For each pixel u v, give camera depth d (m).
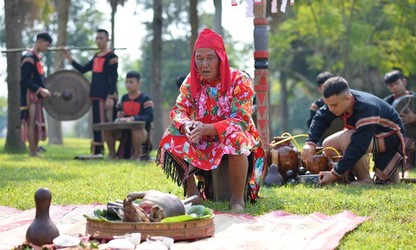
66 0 27.05
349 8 34.88
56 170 11.40
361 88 42.00
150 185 9.05
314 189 8.64
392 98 12.91
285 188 8.78
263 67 9.31
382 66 36.25
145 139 14.45
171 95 52.88
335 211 6.98
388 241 5.61
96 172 11.02
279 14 27.88
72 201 7.63
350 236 5.79
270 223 6.29
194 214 5.75
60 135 30.62
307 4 33.41
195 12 21.52
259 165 7.57
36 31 44.06
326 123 9.71
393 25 35.06
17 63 17.78
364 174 9.41
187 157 7.21
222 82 7.27
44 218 5.28
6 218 6.64
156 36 21.95
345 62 33.97
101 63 15.47
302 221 6.29
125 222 5.40
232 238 5.63
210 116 7.39
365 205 7.22
